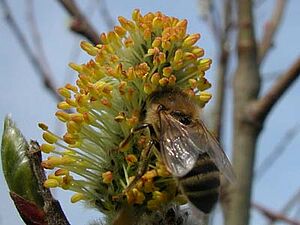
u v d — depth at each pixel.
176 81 0.11
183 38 0.11
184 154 0.11
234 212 0.14
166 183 0.11
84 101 0.11
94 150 0.11
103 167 0.11
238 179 0.14
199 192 0.11
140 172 0.10
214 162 0.11
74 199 0.11
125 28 0.11
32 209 0.11
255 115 0.14
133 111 0.11
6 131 0.11
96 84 0.11
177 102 0.11
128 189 0.10
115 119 0.11
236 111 0.14
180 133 0.11
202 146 0.11
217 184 0.11
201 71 0.11
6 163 0.11
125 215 0.11
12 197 0.11
